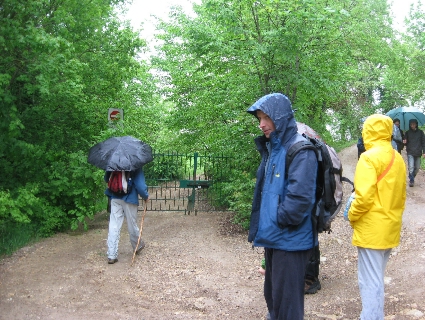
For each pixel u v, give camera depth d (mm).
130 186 6367
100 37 8672
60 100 7711
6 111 6699
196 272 6020
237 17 7910
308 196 3303
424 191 11258
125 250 7020
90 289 5324
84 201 8156
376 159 3742
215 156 9938
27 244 7141
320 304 4863
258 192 3670
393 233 3793
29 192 6848
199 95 10641
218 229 8461
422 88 17297
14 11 6559
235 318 4574
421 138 11711
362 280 3859
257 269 6152
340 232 7852
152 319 4543
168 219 9367
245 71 8531
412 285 5180
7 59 6742
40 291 5207
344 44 8719
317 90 8133
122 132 8812
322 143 3611
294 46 7547
